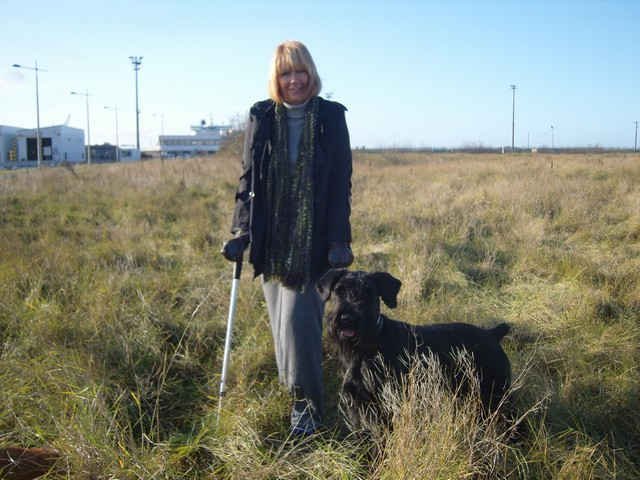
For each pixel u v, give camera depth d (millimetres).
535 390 3867
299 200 3354
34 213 10641
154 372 4227
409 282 5824
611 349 4492
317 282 3461
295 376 3484
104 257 7043
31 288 5496
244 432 3275
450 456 2758
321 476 2949
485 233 8766
